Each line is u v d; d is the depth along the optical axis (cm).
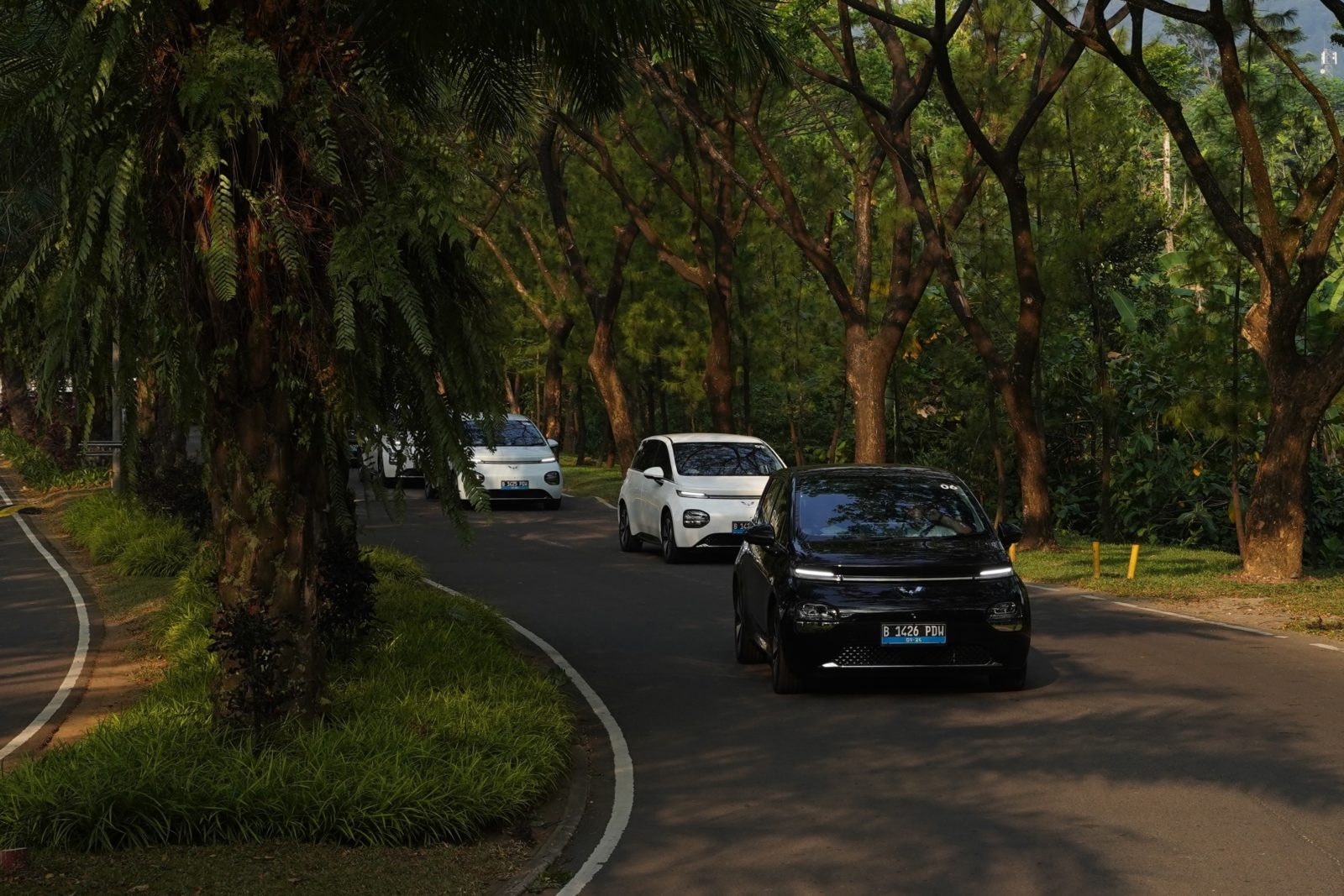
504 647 1234
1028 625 1061
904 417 3522
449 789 723
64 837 672
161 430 2548
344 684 987
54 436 3594
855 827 717
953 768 839
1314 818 716
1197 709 998
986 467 3278
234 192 789
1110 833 695
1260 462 1841
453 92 1077
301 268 784
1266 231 1833
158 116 785
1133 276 3203
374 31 955
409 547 2253
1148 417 2986
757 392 4388
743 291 3628
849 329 2534
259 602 838
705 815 750
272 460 835
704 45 1015
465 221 806
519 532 2527
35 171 1530
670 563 2030
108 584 1789
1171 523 2855
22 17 832
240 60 754
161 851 676
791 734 943
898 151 2302
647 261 3872
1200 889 609
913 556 1080
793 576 1076
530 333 4666
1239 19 1811
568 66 1035
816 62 3562
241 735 812
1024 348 2288
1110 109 2333
